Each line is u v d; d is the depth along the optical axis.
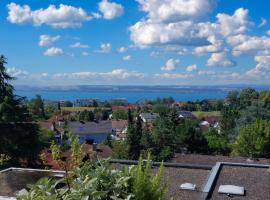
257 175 16.08
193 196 13.63
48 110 131.50
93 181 3.92
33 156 31.02
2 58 31.22
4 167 28.27
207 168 16.84
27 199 4.02
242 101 100.25
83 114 122.31
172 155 33.28
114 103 190.38
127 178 3.96
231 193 13.78
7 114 30.20
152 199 4.01
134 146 39.97
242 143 41.94
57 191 4.01
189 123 54.38
